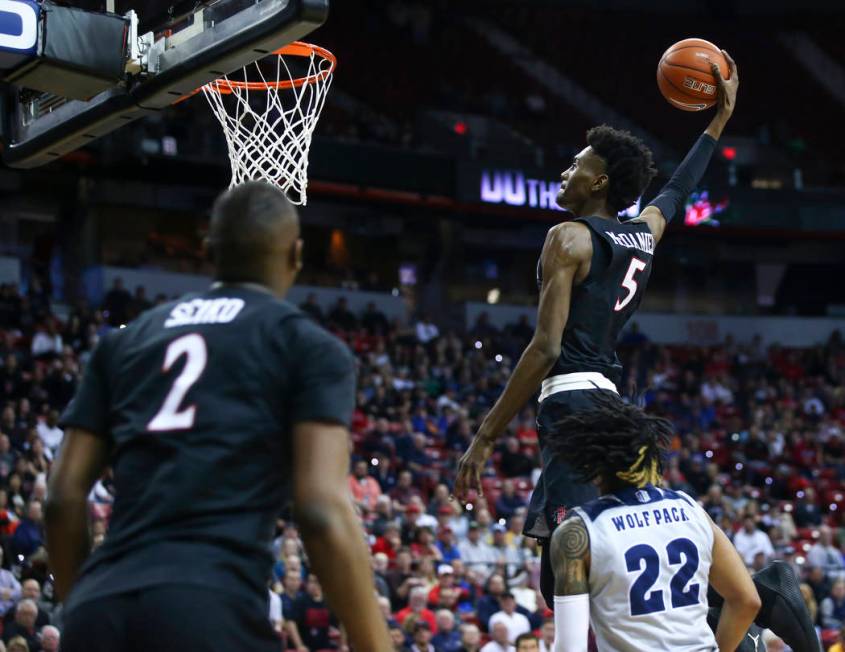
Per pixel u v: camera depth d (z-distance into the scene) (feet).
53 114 17.33
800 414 76.54
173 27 15.58
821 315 98.32
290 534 37.81
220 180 74.64
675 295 95.04
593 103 98.89
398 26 94.22
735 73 14.26
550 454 11.93
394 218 86.94
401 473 49.47
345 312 74.64
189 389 7.18
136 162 69.51
